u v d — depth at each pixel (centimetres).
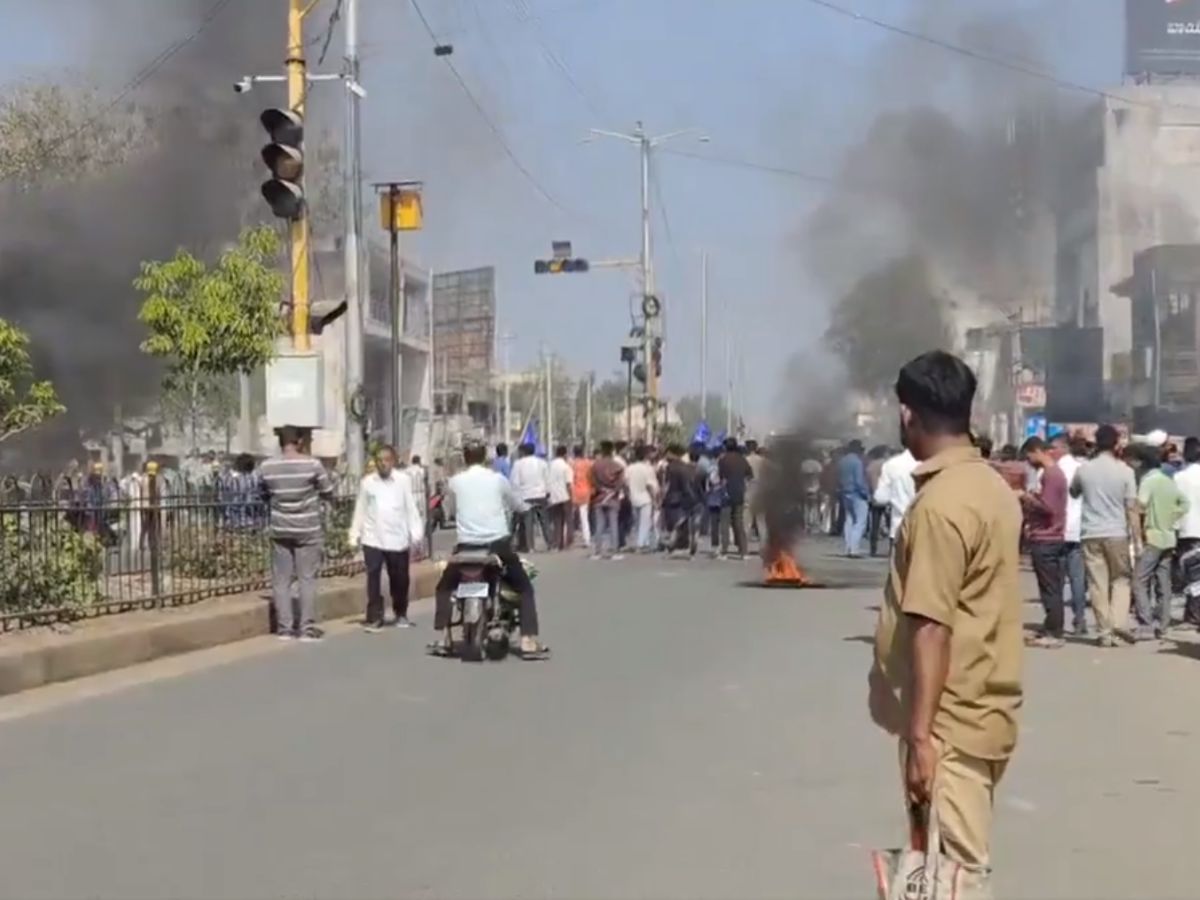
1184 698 1071
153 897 575
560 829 680
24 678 1052
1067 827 700
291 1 1655
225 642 1323
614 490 2556
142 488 1551
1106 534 1365
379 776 787
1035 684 1138
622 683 1111
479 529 1237
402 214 1902
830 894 582
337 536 1709
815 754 852
